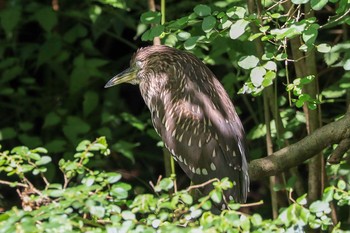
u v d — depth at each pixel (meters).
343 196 8.27
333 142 9.58
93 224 7.97
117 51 16.41
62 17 15.68
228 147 10.46
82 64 14.48
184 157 10.73
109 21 14.50
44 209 7.45
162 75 11.15
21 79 14.89
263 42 10.67
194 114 10.70
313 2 8.78
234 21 9.62
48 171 13.85
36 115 15.84
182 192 7.64
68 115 15.36
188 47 9.64
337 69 13.37
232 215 7.33
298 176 11.68
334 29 13.90
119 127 15.29
